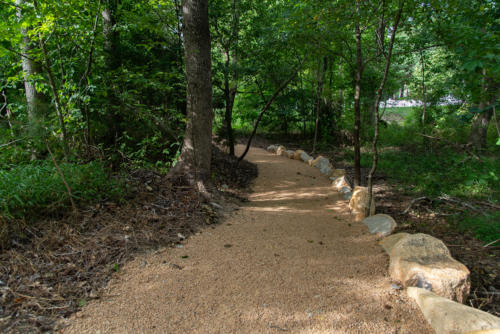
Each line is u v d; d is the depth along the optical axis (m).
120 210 3.60
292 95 11.89
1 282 2.21
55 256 2.62
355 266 2.98
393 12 3.88
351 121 12.38
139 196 4.04
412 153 8.53
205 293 2.45
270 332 2.05
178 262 2.91
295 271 2.85
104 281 2.48
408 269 2.56
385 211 4.88
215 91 8.27
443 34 3.63
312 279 2.71
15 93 5.96
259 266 2.92
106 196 3.74
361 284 2.64
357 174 5.32
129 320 2.10
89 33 4.39
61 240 2.81
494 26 3.20
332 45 5.61
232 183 6.05
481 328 1.78
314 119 12.68
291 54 9.10
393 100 12.98
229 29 7.84
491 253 3.37
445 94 10.43
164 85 5.33
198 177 4.73
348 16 4.24
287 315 2.22
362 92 11.12
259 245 3.40
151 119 5.64
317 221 4.32
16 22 3.85
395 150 9.29
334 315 2.22
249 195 5.57
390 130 12.21
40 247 2.67
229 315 2.20
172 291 2.45
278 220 4.28
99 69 5.29
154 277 2.62
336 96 12.62
